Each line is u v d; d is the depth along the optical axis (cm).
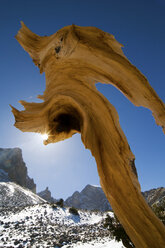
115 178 218
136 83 193
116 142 232
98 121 256
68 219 2889
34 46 294
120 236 884
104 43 211
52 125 318
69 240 1723
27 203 4962
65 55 249
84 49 221
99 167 236
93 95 264
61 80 284
